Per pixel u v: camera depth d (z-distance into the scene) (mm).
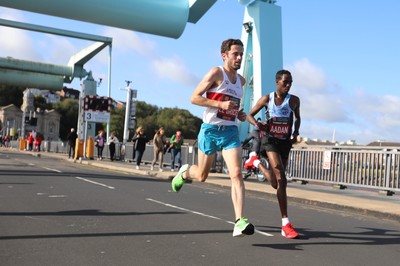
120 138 98562
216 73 4730
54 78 32312
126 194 9211
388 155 11523
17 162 18891
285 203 5402
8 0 15031
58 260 3998
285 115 5547
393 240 5527
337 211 8578
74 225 5609
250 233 4543
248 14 15977
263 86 15227
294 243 5039
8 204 7129
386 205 8820
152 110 121375
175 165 20812
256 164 5902
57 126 135375
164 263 4012
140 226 5715
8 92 140500
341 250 4793
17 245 4496
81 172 14859
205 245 4777
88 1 15617
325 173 13516
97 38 25031
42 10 15516
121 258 4133
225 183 12367
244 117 5000
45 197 8125
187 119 113875
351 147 12977
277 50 15539
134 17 16375
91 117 23750
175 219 6367
